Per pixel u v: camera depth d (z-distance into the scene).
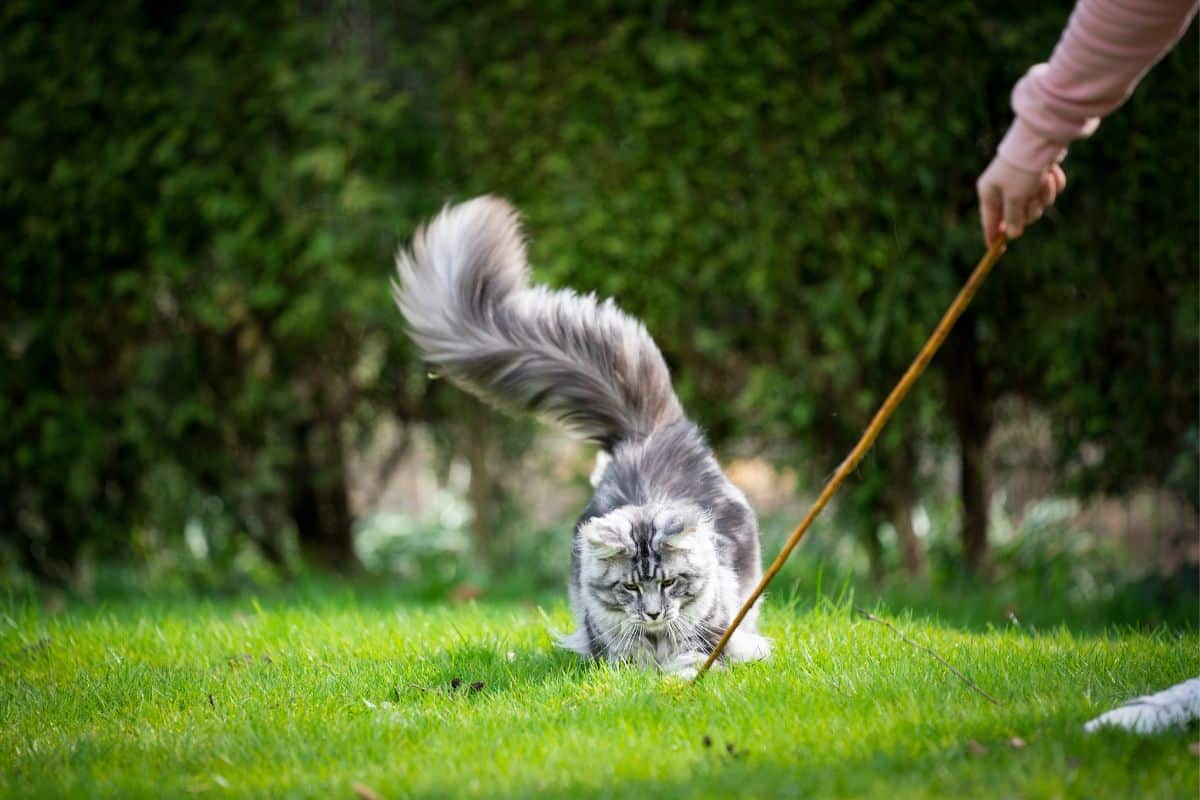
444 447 9.47
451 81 8.48
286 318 8.60
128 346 9.09
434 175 8.62
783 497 9.25
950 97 7.86
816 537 8.78
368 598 8.38
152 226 8.66
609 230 8.30
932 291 8.13
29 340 9.01
